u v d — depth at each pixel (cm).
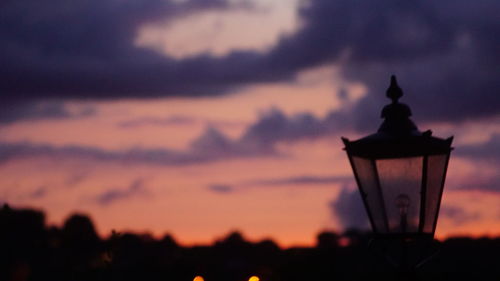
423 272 1758
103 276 1499
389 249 733
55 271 1638
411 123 738
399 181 721
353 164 735
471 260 1795
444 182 728
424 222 720
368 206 729
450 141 727
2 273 1614
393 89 752
